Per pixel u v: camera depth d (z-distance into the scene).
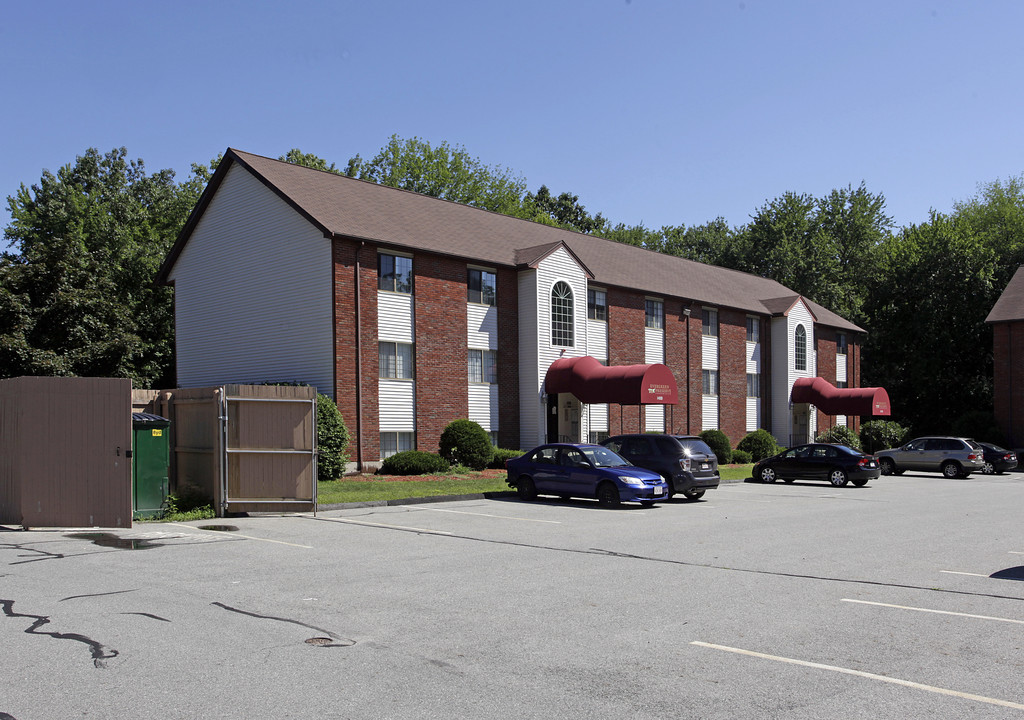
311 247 27.72
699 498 22.56
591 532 14.91
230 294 30.88
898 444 50.09
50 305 31.14
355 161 64.00
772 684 6.24
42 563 11.12
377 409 27.52
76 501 14.55
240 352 30.31
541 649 7.14
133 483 16.11
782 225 71.00
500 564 11.38
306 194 28.94
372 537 14.00
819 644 7.36
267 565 11.12
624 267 40.56
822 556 12.24
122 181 58.75
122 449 14.72
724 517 17.58
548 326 32.84
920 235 59.75
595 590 9.64
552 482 20.62
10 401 14.80
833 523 16.53
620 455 22.20
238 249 30.64
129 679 6.23
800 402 47.44
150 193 56.31
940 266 56.66
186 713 5.53
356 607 8.67
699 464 21.98
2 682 6.14
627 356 37.88
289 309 28.41
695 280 45.56
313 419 17.56
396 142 62.84
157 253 42.12
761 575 10.65
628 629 7.84
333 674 6.39
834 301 65.88
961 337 56.03
